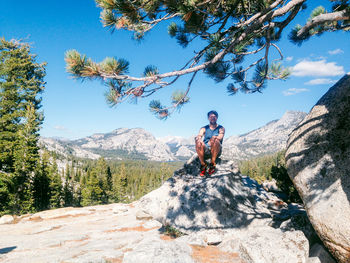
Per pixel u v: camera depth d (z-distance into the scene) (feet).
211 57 19.48
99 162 266.16
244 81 24.04
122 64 15.26
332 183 13.16
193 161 28.63
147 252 15.92
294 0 12.85
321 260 13.19
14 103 95.14
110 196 248.93
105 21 14.73
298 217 17.97
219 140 16.99
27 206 94.68
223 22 16.87
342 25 23.70
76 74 15.07
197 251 17.72
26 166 92.38
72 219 50.31
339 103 14.85
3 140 87.97
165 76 14.89
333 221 12.03
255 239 16.74
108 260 17.35
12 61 98.02
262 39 23.15
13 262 18.29
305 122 16.76
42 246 24.44
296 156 15.84
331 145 14.23
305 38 25.52
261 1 13.96
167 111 20.65
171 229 23.36
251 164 420.77
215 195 23.25
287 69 22.06
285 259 14.35
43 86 110.93
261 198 30.96
